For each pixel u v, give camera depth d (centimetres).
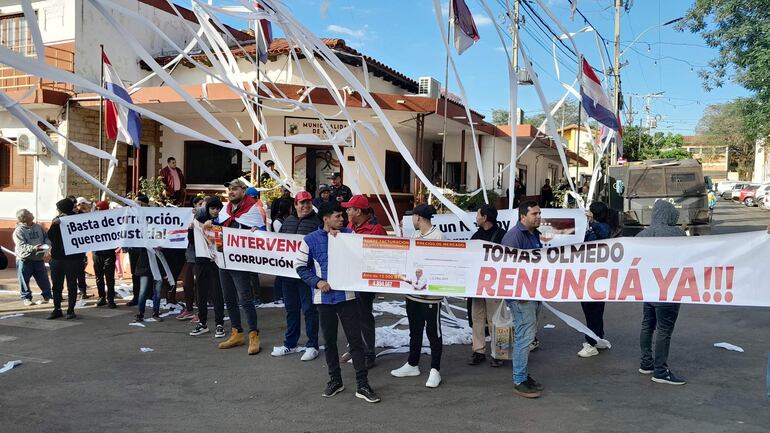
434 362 550
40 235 959
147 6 1530
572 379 568
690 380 559
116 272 1159
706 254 503
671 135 5825
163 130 1612
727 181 6444
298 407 497
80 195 1400
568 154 2288
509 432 442
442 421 464
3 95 409
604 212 704
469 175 1938
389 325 810
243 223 696
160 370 604
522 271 535
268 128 1477
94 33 1400
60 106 1346
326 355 528
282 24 620
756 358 632
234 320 694
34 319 845
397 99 1338
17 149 1401
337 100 693
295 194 739
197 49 1520
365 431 445
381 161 1672
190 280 839
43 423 462
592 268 525
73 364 626
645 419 464
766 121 2022
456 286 541
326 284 516
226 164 1548
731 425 451
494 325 604
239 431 447
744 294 495
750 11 1788
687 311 895
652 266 515
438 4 527
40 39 369
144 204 922
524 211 550
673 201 1591
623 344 700
